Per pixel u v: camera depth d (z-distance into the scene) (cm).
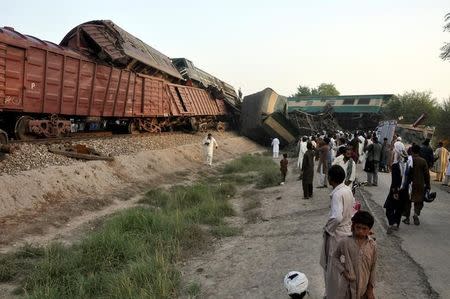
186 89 3139
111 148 1734
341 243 375
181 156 2272
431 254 660
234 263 737
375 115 4972
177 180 1816
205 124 3675
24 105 1366
